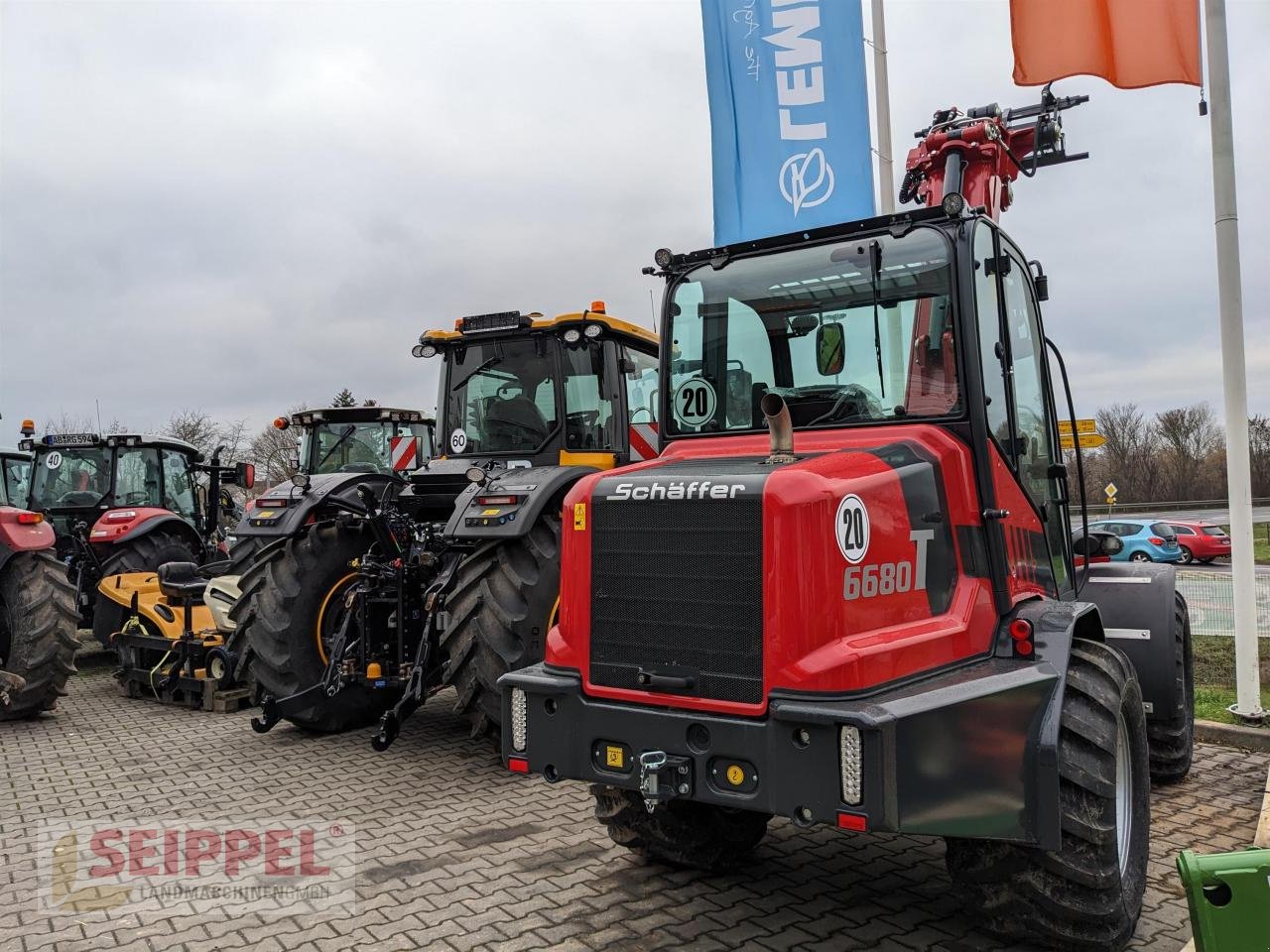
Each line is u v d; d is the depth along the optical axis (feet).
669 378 13.17
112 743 20.10
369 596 19.22
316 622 20.17
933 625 9.84
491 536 16.81
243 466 36.83
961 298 10.99
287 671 19.81
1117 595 15.78
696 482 9.84
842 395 11.71
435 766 17.94
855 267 11.77
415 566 19.20
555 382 20.66
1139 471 163.12
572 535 10.73
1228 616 37.35
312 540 20.35
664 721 9.64
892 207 29.48
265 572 20.18
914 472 10.17
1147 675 15.30
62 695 24.30
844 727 8.45
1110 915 9.48
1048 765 9.12
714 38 23.25
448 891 12.02
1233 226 20.22
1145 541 79.56
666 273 13.39
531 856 13.17
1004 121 22.65
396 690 20.70
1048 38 22.29
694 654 9.62
